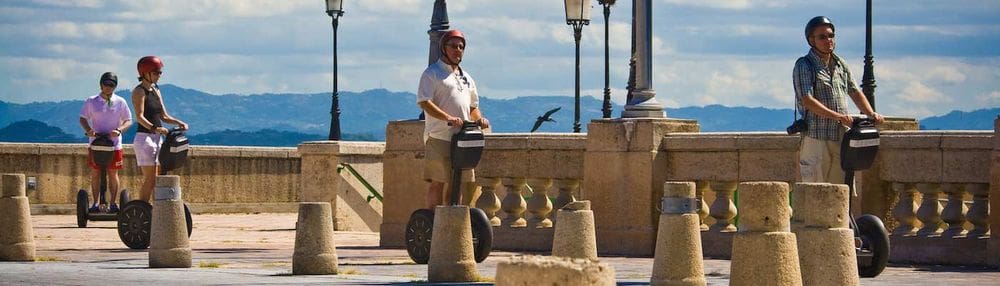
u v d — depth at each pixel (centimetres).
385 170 1992
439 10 2014
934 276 1431
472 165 1590
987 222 1592
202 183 3136
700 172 1759
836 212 1082
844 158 1406
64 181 2977
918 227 1659
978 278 1412
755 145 1709
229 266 1579
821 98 1445
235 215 3017
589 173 1816
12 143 2923
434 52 2014
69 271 1492
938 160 1602
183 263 1555
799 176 1677
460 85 1647
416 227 1603
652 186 1769
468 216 1395
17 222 1647
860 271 1381
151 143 2034
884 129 1683
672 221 1182
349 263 1608
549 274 770
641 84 1809
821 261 1077
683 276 1177
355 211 2700
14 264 1602
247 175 3209
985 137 1573
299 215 1449
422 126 1966
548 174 1880
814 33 1446
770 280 1037
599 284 768
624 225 1789
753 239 1041
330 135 2970
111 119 2389
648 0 1808
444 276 1383
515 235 1902
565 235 1272
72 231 2278
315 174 2672
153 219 1560
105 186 2392
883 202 1652
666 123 1784
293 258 1447
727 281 1360
